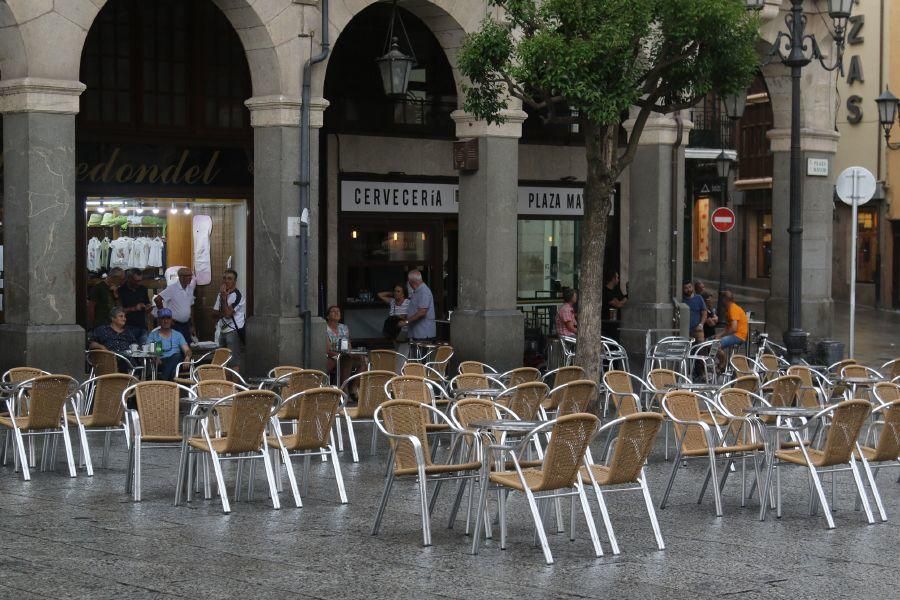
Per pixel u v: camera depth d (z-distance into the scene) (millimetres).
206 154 20219
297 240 17781
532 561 9398
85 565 9039
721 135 33969
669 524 10906
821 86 24203
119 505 11281
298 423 11383
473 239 19469
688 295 23281
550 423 9773
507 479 9703
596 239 15930
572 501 10133
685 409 11891
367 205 22000
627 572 9117
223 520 10695
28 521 10547
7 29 15344
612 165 15922
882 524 11008
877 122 42844
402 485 12453
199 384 12484
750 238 51969
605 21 15000
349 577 8820
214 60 20078
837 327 35750
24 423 12734
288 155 17656
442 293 22875
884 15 42438
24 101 15320
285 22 17516
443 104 22688
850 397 15133
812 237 24344
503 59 15727
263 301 17906
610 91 15180
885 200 42719
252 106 17750
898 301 42562
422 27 22391
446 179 22812
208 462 11617
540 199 24141
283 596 8297
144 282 19844
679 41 15406
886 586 8836
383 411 10320
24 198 15422
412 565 9203
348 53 21656
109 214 19469
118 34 19219
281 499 11695
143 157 19641
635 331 21047
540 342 24266
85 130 18938
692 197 33156
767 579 8984
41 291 15469
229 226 20516
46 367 15445
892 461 12672
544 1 15789
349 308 21969
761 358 17844
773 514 11398
